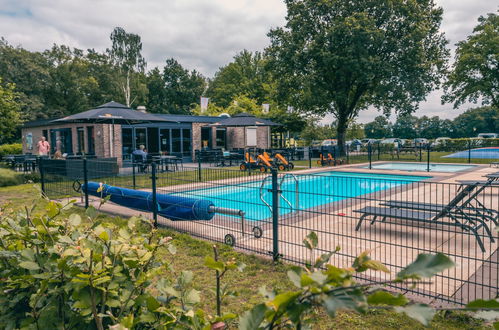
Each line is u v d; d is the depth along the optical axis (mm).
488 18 35625
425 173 15570
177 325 1499
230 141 28156
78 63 51656
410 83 24406
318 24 25922
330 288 767
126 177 11148
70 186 9812
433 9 26453
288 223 6293
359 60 22844
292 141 42219
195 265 4746
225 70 60281
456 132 93688
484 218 5074
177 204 6328
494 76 34875
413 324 3191
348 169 18266
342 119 27656
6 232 2104
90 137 22891
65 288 1513
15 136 39906
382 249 5156
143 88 52125
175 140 25109
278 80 28531
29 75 40625
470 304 691
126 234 1844
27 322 1640
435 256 704
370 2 23875
